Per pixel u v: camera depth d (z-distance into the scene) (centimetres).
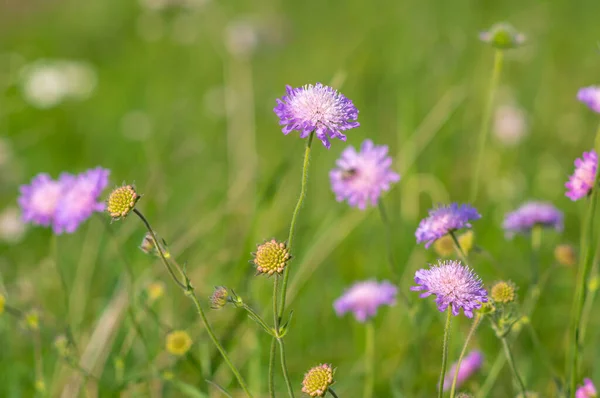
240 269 109
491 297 88
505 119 153
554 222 99
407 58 179
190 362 97
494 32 104
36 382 99
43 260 129
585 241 91
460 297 84
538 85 181
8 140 177
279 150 158
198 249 119
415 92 166
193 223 129
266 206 112
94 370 102
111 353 105
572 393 90
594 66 190
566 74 190
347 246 128
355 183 98
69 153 185
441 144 151
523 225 100
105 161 175
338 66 192
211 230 123
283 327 85
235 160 152
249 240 111
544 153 157
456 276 84
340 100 87
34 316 98
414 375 101
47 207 101
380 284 102
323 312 114
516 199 134
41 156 182
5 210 148
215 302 86
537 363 105
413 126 152
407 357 104
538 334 109
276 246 85
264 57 188
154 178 134
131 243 121
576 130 162
